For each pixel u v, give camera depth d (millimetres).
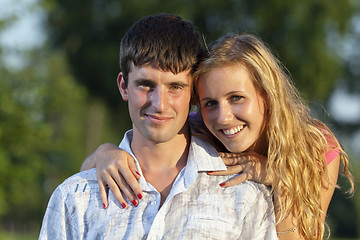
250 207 4207
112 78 26500
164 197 4273
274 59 4590
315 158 4664
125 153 4414
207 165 4289
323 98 27422
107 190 4320
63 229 4258
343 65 32062
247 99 4273
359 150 37656
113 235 4102
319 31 26547
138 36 4105
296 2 26453
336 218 31984
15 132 18953
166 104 4039
